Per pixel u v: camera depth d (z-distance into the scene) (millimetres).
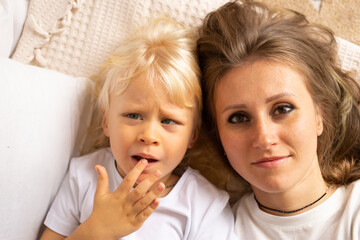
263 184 671
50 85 748
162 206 764
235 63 665
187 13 873
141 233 745
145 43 738
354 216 714
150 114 683
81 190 768
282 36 692
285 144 645
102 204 640
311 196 737
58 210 760
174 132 702
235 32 702
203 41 772
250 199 823
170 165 719
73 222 765
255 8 804
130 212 633
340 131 838
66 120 765
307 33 764
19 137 654
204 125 862
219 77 698
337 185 789
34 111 689
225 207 833
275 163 648
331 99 774
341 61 913
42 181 709
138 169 639
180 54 736
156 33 755
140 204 625
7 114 640
